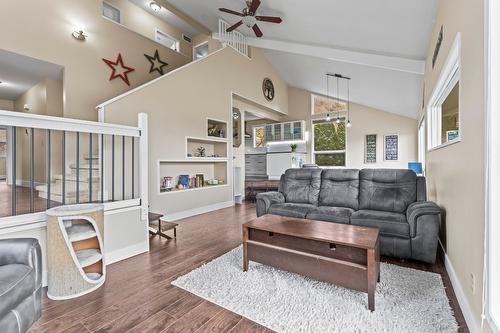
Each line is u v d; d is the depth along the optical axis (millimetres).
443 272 2256
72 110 4133
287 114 8242
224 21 5859
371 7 2893
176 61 6059
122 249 2619
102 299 1861
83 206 2125
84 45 4293
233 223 4125
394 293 1893
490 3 1224
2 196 4230
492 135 1218
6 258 1479
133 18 5637
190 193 4715
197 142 5371
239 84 6035
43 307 1757
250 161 8469
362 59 4297
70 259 1872
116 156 3516
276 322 1586
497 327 1114
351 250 1841
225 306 1762
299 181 3828
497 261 1196
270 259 2168
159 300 1847
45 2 3822
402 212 2951
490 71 1225
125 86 4922
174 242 3162
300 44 5102
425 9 2686
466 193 1675
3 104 6312
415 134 6477
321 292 1917
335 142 7594
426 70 3688
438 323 1546
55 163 4930
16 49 3529
